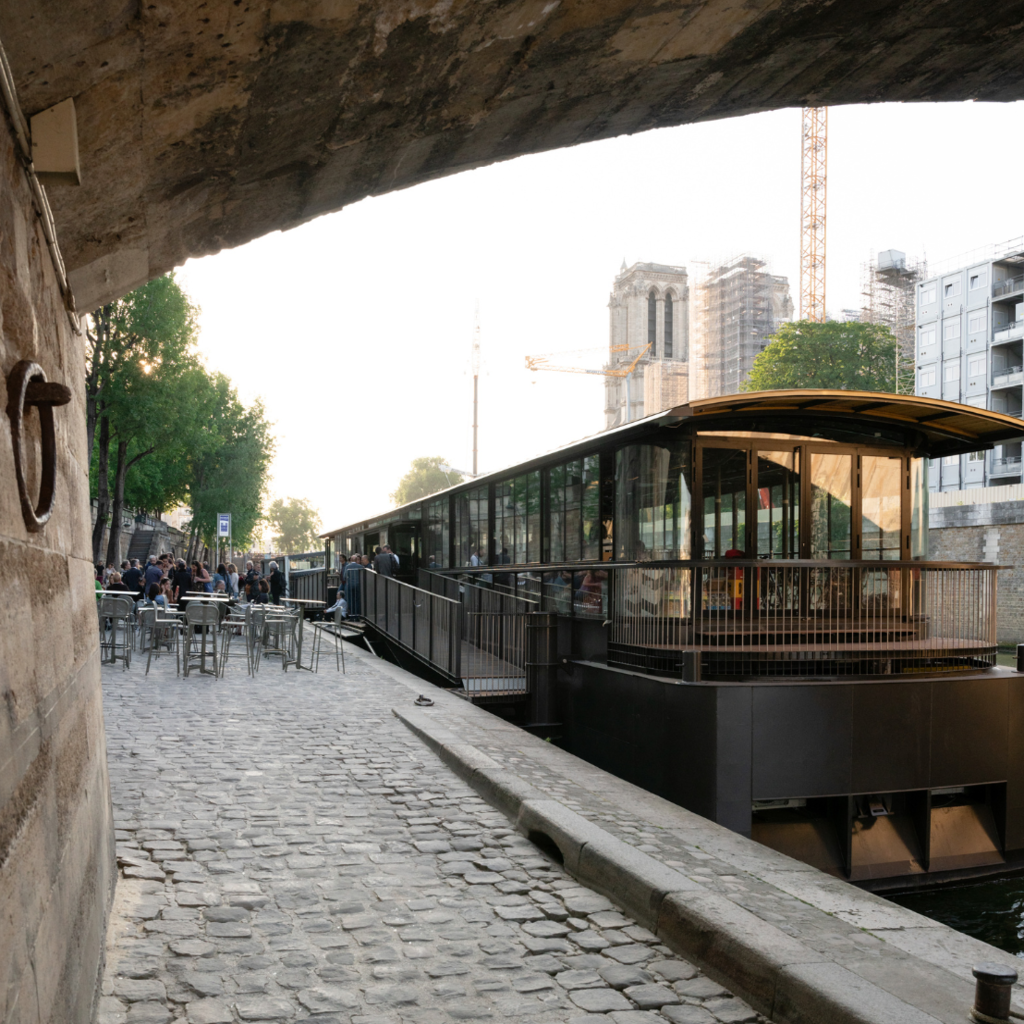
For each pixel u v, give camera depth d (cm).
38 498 232
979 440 1195
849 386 6194
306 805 661
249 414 5431
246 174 398
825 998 338
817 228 12012
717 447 1091
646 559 1145
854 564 987
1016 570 3266
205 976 383
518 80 407
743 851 560
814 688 884
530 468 1545
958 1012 326
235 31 267
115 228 384
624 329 13925
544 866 548
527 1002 372
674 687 923
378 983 385
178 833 581
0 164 197
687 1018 363
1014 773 948
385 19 305
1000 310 7856
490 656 1397
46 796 218
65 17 220
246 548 6062
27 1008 180
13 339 208
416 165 475
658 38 400
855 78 485
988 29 437
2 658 172
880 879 890
